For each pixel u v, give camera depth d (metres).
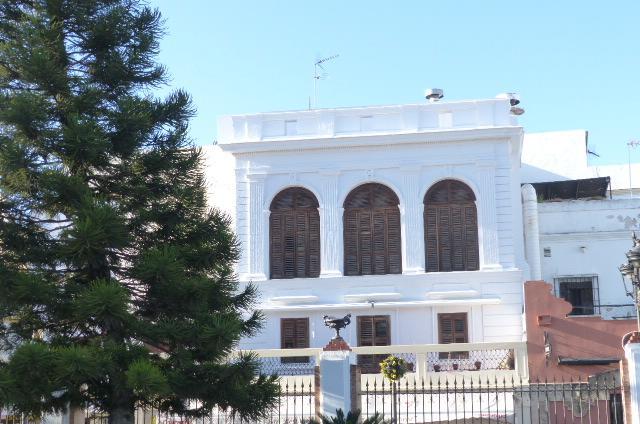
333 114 31.22
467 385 25.42
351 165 30.83
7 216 17.34
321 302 30.05
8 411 18.69
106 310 15.92
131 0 18.94
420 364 25.98
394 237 30.52
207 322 17.14
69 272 17.50
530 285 26.59
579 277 35.12
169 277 16.77
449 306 29.47
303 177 31.03
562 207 36.06
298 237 30.84
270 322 30.05
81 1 18.20
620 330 25.94
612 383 22.86
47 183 16.58
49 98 17.86
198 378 17.30
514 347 26.16
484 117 30.59
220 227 18.62
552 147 42.47
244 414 17.95
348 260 30.62
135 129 17.62
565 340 26.09
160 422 22.17
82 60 18.62
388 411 24.42
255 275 30.53
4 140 16.88
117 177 18.19
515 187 32.41
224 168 37.84
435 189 30.55
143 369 15.41
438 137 30.38
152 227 18.41
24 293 16.06
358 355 28.86
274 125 31.55
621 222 35.53
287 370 28.31
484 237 29.89
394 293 29.59
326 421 16.33
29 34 17.62
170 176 18.58
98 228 16.19
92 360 15.44
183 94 18.75
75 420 20.45
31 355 15.17
